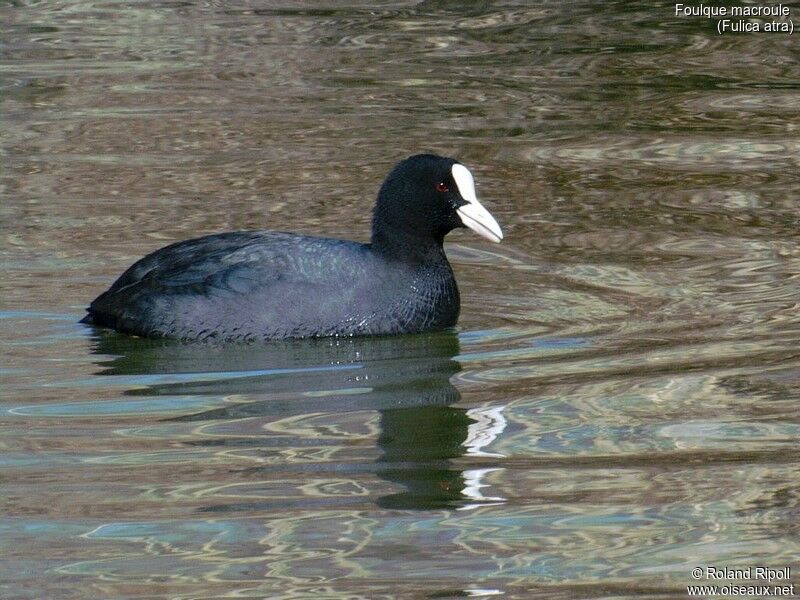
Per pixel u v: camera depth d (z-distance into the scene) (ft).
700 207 59.26
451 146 68.33
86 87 78.43
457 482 33.14
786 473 33.30
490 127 71.51
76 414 37.81
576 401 38.32
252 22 92.53
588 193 61.62
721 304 47.26
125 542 30.09
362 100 76.28
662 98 76.28
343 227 57.16
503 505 31.99
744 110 73.97
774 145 67.92
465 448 35.27
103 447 35.42
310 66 82.99
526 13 93.91
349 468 34.12
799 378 39.55
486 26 91.40
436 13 94.58
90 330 45.11
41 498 32.35
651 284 50.03
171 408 38.32
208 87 78.64
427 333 45.11
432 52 85.81
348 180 63.21
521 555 29.45
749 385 39.17
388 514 31.45
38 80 79.71
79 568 28.94
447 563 28.96
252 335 43.83
